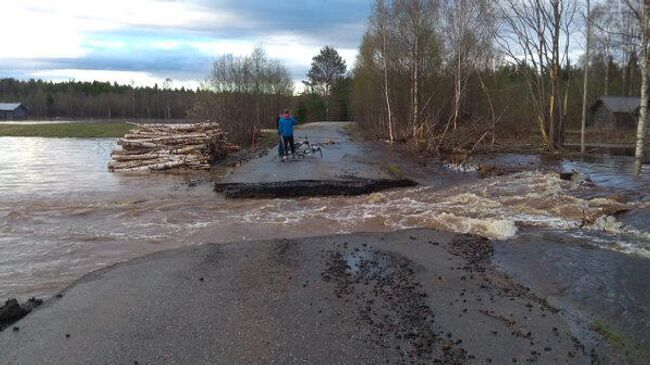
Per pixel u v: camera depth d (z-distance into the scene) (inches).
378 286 256.8
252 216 440.5
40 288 271.6
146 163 791.1
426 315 222.5
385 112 1544.0
